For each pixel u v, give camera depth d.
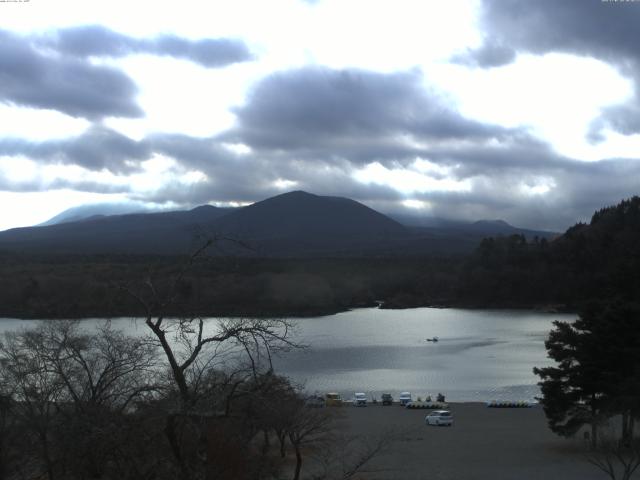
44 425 25.06
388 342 126.69
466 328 156.00
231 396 18.05
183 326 19.94
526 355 112.50
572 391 47.16
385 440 40.41
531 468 40.19
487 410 68.94
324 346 119.06
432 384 87.81
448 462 42.25
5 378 30.98
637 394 42.59
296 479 31.12
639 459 35.53
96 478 20.53
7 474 26.70
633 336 45.12
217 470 18.92
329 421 44.91
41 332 44.34
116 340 42.09
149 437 19.08
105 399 25.11
